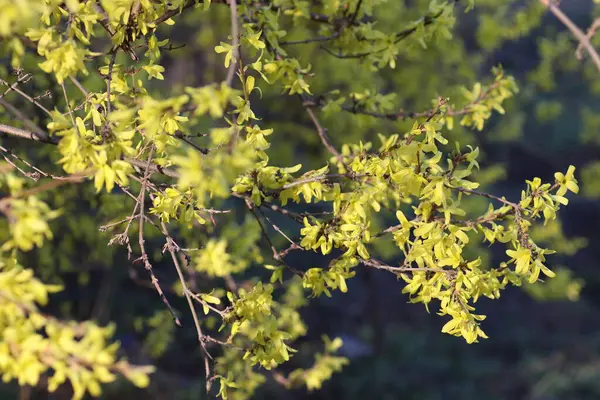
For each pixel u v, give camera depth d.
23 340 2.24
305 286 3.31
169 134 3.11
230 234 5.41
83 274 6.87
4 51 3.61
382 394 11.39
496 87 4.72
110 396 8.78
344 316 13.44
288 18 7.53
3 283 2.28
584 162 16.47
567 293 8.02
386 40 4.32
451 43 7.99
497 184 16.30
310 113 4.61
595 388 12.19
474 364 12.81
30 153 5.66
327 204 7.90
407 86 8.13
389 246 7.66
